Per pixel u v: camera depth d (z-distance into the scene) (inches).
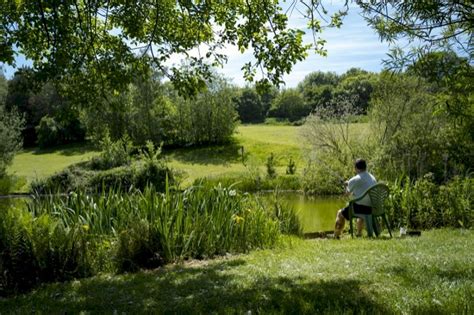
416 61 157.8
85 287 212.7
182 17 336.5
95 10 293.0
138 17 304.2
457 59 154.9
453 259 223.6
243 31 316.8
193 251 285.9
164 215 289.3
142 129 1582.2
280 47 301.6
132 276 232.4
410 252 250.4
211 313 158.2
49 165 1496.1
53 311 177.0
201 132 1689.2
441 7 145.6
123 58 306.8
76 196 320.5
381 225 415.2
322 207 756.6
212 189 340.2
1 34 280.2
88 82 306.3
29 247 232.2
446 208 403.5
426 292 166.2
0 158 1107.9
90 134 1565.0
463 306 148.0
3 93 1151.6
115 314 165.8
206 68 331.3
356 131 925.2
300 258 253.1
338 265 222.7
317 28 293.1
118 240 262.4
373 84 923.4
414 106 831.7
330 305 158.2
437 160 740.0
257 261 253.1
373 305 154.9
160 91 1585.9
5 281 223.0
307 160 973.2
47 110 1982.0
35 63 304.5
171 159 1524.4
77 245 248.4
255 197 418.6
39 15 270.2
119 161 1101.1
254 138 1804.9
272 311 152.8
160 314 163.6
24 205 321.7
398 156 781.3
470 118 164.7
